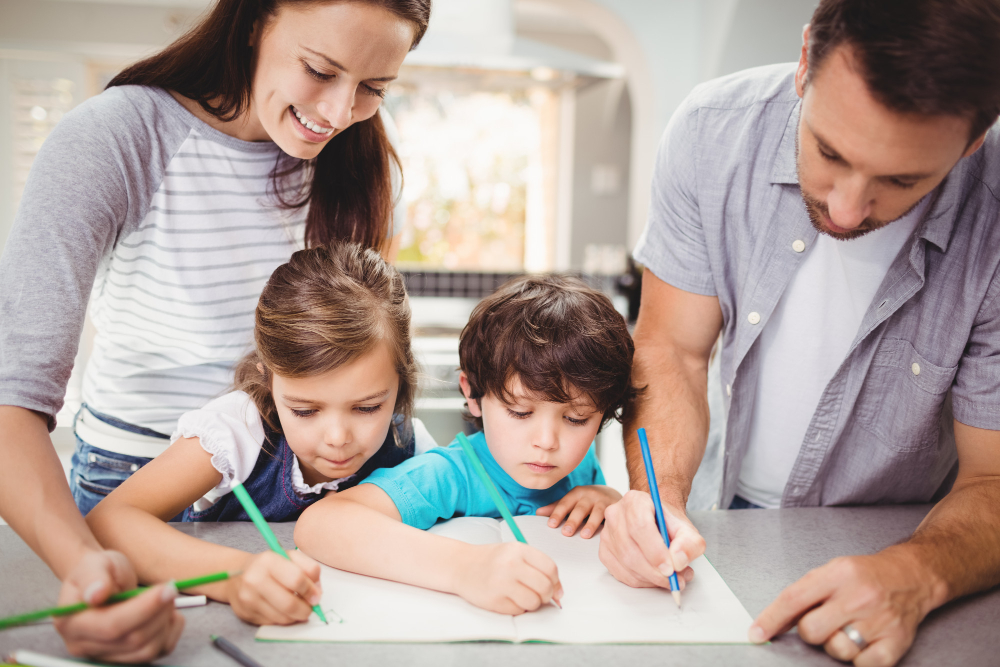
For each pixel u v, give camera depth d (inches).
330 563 32.6
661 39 130.4
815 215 32.4
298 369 33.8
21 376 30.2
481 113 162.7
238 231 41.4
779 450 44.9
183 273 40.3
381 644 27.3
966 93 25.9
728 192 41.4
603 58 175.2
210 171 39.8
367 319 34.9
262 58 35.6
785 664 26.9
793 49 119.5
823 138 28.8
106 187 35.3
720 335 50.5
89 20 114.4
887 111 26.5
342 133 41.6
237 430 37.2
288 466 39.0
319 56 33.6
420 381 43.1
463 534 35.3
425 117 159.5
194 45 37.5
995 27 25.7
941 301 38.0
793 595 27.9
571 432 36.6
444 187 162.6
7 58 110.6
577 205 176.1
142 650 24.8
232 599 28.6
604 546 33.1
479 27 102.7
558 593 30.0
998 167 36.9
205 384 43.1
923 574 28.8
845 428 42.5
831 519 40.3
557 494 40.9
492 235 166.9
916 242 37.4
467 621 28.6
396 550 31.6
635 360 42.8
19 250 32.2
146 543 30.8
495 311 37.3
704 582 32.4
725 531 38.3
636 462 38.5
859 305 40.6
